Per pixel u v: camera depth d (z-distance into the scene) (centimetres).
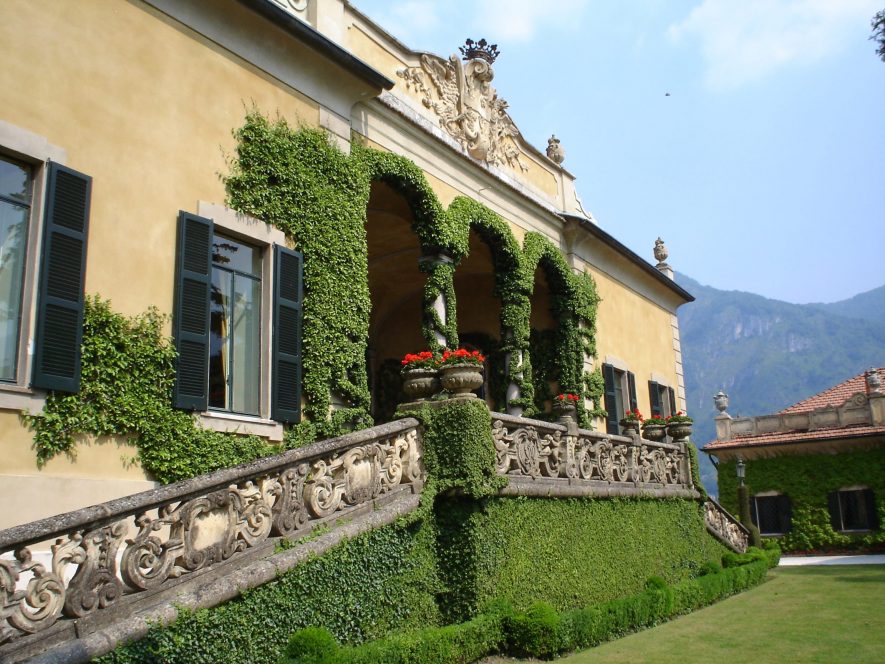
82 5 926
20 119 840
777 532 3059
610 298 2183
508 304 1709
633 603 1174
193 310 974
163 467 907
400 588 889
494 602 979
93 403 855
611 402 2042
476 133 1658
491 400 1997
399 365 2112
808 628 1159
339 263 1199
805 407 3466
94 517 580
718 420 3312
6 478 772
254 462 734
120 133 941
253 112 1121
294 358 1103
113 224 915
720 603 1493
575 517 1238
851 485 2928
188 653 615
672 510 1656
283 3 1231
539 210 1891
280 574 716
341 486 846
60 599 554
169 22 1028
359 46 1392
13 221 835
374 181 1470
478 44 1744
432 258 1478
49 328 821
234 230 1058
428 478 982
